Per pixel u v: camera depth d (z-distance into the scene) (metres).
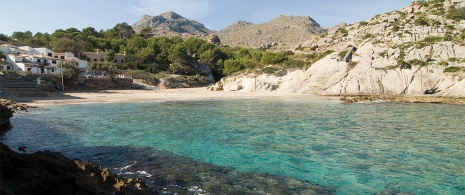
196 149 20.62
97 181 11.15
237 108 46.94
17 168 10.50
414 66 73.44
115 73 108.25
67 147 20.81
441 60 73.69
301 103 55.75
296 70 91.88
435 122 32.91
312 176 15.19
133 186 11.84
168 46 144.12
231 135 25.58
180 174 15.07
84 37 142.12
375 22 117.38
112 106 48.16
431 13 109.56
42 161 11.78
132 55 130.38
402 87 71.00
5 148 11.57
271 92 86.75
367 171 16.09
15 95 56.12
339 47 105.44
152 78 109.50
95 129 27.86
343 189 13.48
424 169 16.44
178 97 68.44
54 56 108.75
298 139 24.12
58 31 155.25
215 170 15.91
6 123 28.27
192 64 140.12
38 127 28.53
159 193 12.27
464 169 16.41
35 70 87.44
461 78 67.06
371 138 24.50
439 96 65.75
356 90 74.06
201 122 32.47
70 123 31.08
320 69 81.69
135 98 63.72
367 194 12.96
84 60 116.75
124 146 21.27
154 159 17.91
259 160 18.05
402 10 124.75
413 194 13.03
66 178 10.25
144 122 32.16
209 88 99.38
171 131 27.16
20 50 96.81
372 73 74.75
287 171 15.96
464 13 103.06
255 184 13.80
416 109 45.72
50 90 67.88
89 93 73.06
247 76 98.88
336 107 48.75
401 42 87.25
